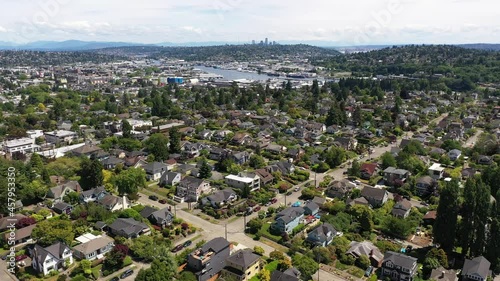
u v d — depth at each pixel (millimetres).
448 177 101375
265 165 111000
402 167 106500
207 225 77938
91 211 77000
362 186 99125
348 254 65312
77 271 59875
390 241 72125
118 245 63719
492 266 62375
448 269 62031
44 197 86125
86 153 116000
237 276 58438
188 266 61250
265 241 71750
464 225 64875
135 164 107438
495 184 81500
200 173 100812
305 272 58750
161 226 75750
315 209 81875
